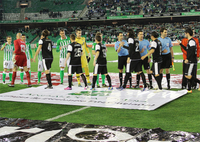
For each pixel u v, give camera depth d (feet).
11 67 29.58
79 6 157.17
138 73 24.12
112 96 20.21
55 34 143.43
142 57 21.34
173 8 138.62
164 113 15.43
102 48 22.79
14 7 162.91
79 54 23.61
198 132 11.87
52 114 15.81
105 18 139.74
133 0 151.12
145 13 141.38
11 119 14.21
